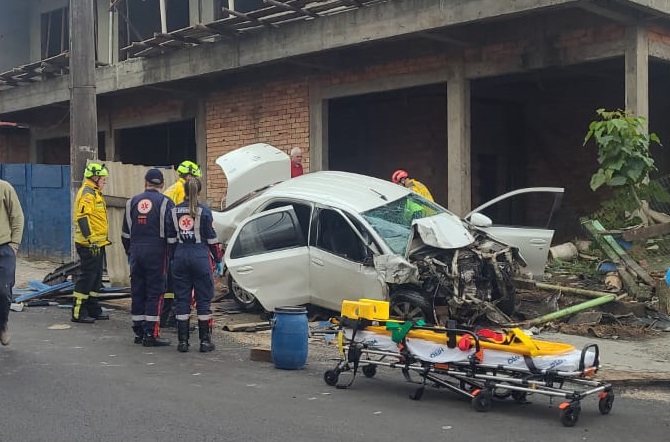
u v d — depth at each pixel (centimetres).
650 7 1066
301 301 970
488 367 598
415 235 920
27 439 512
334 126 1838
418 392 629
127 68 1608
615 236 1065
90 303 1007
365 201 965
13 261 787
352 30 1228
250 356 786
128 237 855
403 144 1722
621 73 1511
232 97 1605
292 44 1312
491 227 1045
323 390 659
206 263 821
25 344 841
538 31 1205
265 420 561
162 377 696
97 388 650
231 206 1136
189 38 1449
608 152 1068
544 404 624
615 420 578
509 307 955
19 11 2273
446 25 1112
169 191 979
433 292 882
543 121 1775
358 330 668
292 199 999
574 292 989
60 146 2233
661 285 985
